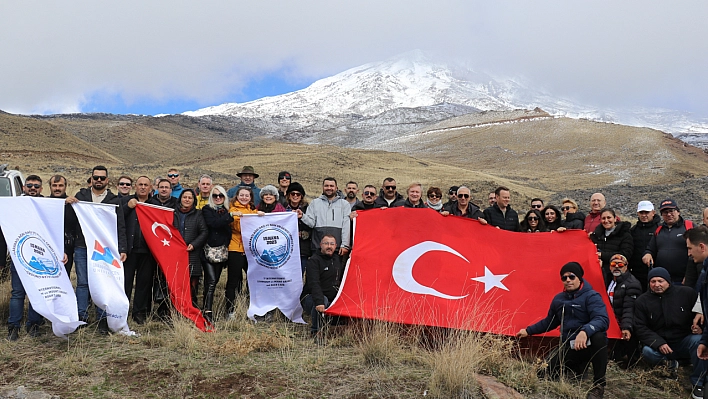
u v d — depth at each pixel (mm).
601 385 6582
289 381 6305
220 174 68875
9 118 117750
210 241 8969
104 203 8305
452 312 7988
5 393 5781
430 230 8969
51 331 7852
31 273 7359
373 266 8664
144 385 6133
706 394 6395
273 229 9211
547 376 6867
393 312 7980
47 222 7762
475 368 6695
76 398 5773
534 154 163125
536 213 9773
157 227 8523
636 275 8938
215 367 6660
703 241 7168
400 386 6246
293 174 87625
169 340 7535
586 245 8672
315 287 8195
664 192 59688
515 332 7773
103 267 7965
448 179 92312
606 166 136250
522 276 8516
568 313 7004
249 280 9172
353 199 10445
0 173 10797
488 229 8984
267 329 8414
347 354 7270
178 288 8469
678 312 7418
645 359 7660
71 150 111875
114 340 7570
